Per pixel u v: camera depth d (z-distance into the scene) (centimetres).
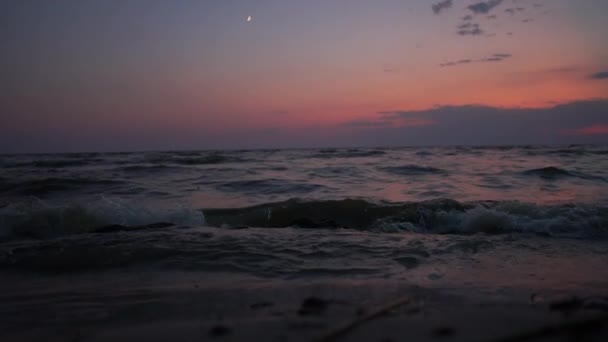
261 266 411
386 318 204
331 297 278
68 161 3073
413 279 354
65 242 510
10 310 286
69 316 270
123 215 767
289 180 1504
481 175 1631
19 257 444
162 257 444
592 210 713
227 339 189
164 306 280
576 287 321
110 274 390
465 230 670
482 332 175
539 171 1666
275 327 199
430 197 1073
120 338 215
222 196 1148
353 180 1508
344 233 587
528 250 486
